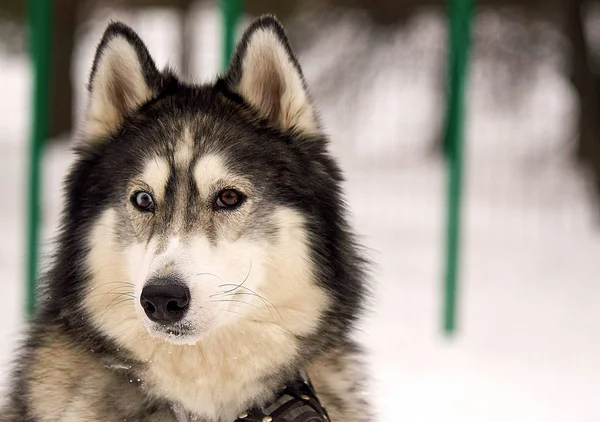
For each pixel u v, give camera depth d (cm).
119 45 391
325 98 2203
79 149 392
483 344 791
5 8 1986
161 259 340
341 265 386
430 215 1545
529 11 1988
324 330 378
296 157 386
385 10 2131
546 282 1076
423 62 2298
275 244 369
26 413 372
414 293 999
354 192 1764
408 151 2397
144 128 380
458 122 813
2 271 1018
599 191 1470
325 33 2177
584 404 639
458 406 627
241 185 366
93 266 368
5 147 2112
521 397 649
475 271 1125
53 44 2102
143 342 356
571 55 1490
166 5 1939
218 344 358
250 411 365
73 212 383
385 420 596
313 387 380
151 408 362
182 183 362
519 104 2192
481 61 2116
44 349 376
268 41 391
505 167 2053
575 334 838
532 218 1540
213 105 386
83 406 356
